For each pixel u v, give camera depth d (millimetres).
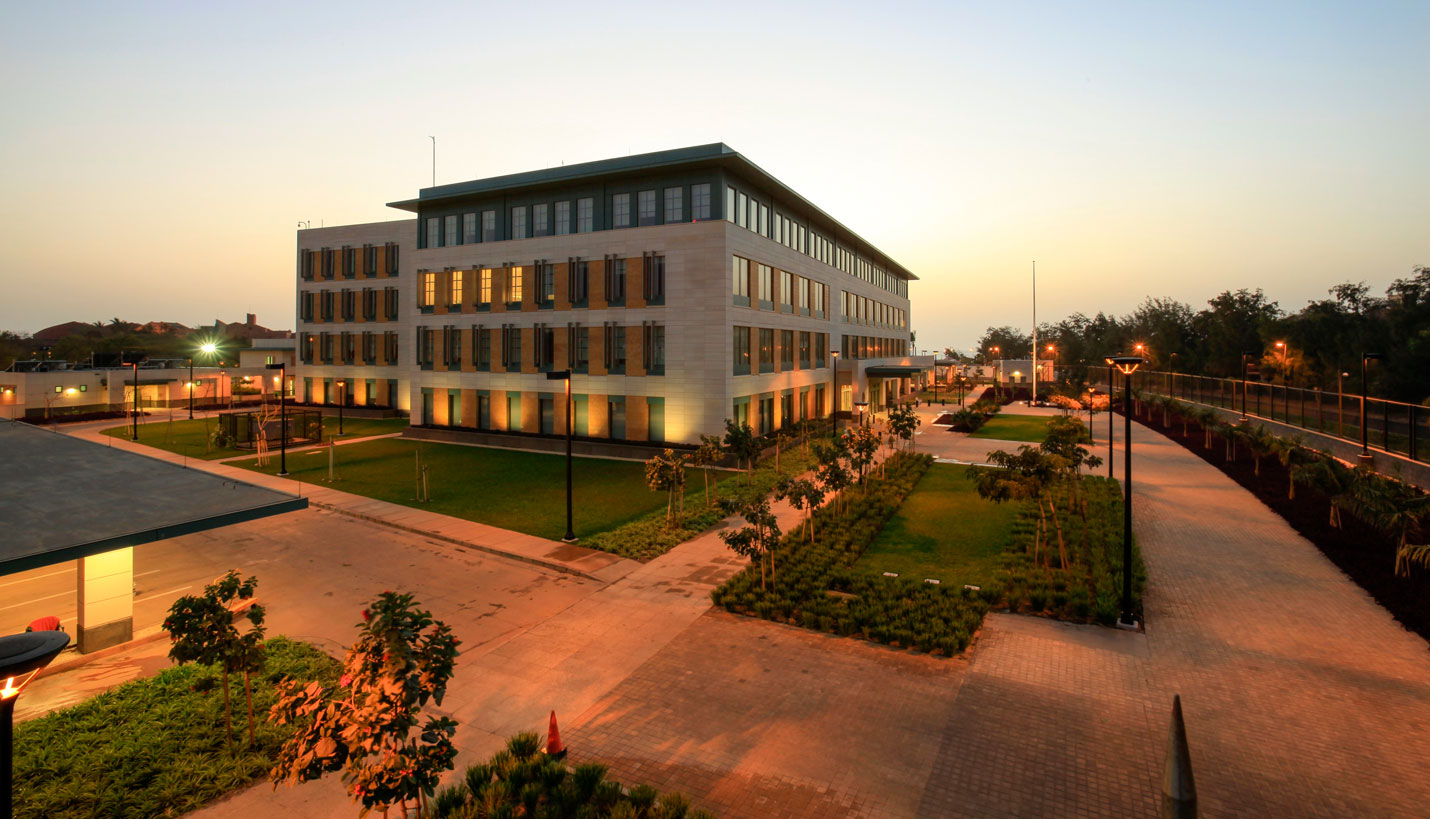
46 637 4910
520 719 10719
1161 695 11195
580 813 8250
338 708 6828
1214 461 33562
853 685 11633
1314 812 8344
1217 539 20141
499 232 40531
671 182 35812
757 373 38406
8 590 16172
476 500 25594
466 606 15492
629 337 36188
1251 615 14484
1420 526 20188
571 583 17031
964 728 10258
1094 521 21359
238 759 9359
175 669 11750
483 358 40969
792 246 44844
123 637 13109
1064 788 8836
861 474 26344
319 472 31297
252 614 9602
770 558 17922
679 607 15344
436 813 8508
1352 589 15953
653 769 9367
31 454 16391
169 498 13328
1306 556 18500
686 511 23672
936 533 21203
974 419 47938
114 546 10859
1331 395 34062
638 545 19625
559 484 28641
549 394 38625
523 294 39344
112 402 56062
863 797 8711
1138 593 15672
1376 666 12109
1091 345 117875
